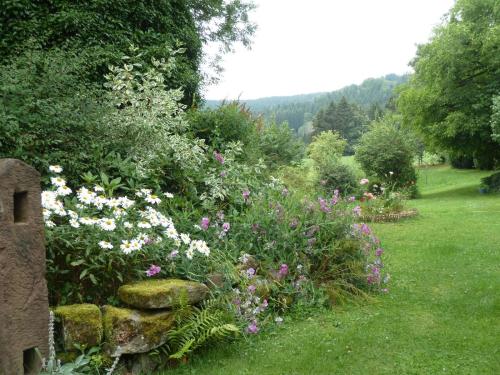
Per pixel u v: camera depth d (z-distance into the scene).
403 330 3.93
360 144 21.28
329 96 114.00
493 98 17.75
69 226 3.43
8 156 4.10
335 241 4.95
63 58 5.16
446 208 13.91
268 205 5.07
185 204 4.98
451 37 19.88
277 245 4.67
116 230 3.61
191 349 3.22
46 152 4.39
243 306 3.76
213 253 4.11
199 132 8.02
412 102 21.42
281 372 3.17
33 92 4.56
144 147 5.32
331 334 3.83
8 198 2.41
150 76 6.05
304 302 4.40
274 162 12.45
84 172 4.62
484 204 14.55
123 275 3.47
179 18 9.58
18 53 6.82
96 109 5.08
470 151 21.95
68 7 7.66
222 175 5.68
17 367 2.42
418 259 6.65
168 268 3.67
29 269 2.51
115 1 7.99
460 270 5.95
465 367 3.24
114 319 3.02
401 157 19.19
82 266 3.32
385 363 3.33
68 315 2.92
